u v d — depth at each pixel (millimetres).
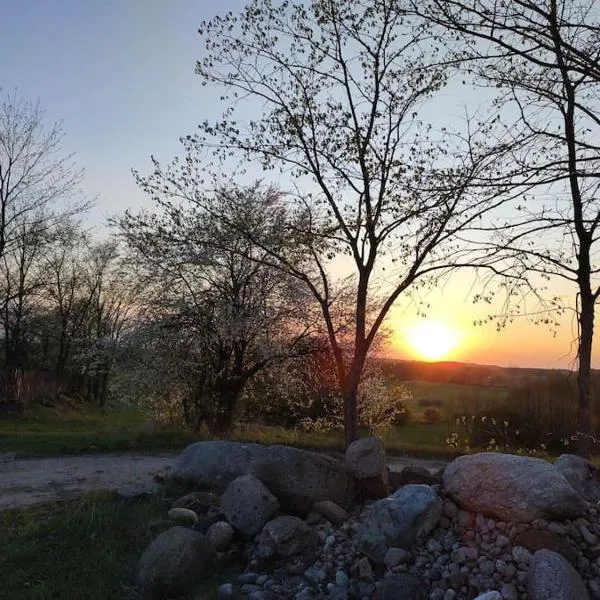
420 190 9219
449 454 15766
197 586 5332
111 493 7648
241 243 14492
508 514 5477
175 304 15812
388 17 10445
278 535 5738
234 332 15148
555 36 6555
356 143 11242
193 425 16812
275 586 5387
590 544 5332
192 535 5621
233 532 6109
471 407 20859
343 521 6355
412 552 5484
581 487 6547
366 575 5371
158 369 16250
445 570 5246
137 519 6629
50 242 28203
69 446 13547
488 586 5000
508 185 6816
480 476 5785
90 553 5883
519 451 15750
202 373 16797
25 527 6512
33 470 10906
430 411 22016
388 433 20031
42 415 27000
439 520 5766
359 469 6973
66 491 8883
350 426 11547
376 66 11078
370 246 11414
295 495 6535
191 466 8008
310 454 6844
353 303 16656
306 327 16562
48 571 5594
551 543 5188
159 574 5250
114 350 16609
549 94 7836
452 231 10328
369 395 18797
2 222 25562
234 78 11484
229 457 7941
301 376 17531
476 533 5559
